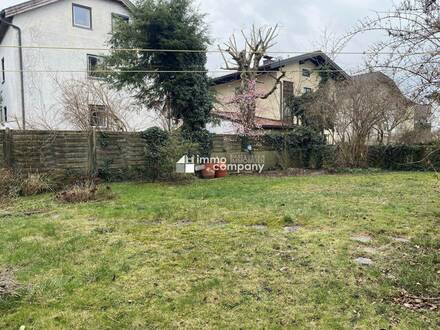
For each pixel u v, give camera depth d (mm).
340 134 13148
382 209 5508
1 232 4441
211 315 2365
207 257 3439
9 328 2215
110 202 6449
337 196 6836
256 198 6641
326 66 15094
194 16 10898
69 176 8586
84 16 14828
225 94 19172
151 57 10781
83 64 14695
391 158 13078
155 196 7062
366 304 2471
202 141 11266
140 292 2705
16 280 2914
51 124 13234
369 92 11742
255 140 13086
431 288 2674
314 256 3430
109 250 3680
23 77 13508
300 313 2369
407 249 3617
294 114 15578
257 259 3369
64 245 3855
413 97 3150
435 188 7828
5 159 7707
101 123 11609
